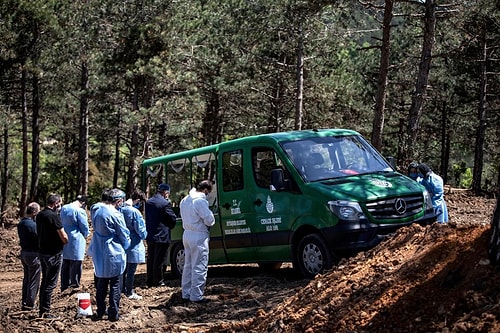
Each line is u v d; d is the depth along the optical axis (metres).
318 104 36.34
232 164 12.41
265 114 38.31
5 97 35.25
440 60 37.31
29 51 31.03
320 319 6.55
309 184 11.00
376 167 11.85
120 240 10.05
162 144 37.28
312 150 11.55
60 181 47.03
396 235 8.16
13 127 39.75
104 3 30.00
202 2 35.56
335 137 11.97
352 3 23.27
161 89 31.94
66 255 13.61
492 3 22.70
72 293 12.88
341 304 6.64
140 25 29.31
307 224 10.84
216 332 7.84
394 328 5.75
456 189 34.84
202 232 10.37
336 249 10.39
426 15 21.64
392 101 40.22
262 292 10.48
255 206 11.81
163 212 12.86
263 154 11.81
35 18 29.89
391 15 22.08
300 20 28.12
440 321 5.48
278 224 11.38
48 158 51.03
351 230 10.30
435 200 12.41
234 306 9.73
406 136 22.39
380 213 10.56
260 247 11.80
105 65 30.11
